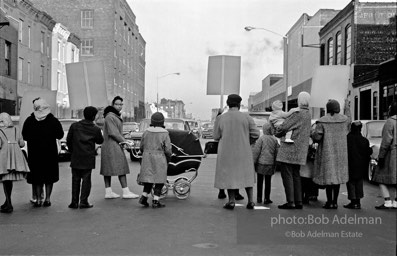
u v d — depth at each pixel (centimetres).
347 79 1060
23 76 3825
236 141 897
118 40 6388
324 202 1000
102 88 1126
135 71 8031
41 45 4216
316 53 4738
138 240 665
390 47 3597
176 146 1016
